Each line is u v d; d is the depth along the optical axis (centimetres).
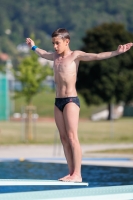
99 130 10469
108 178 3759
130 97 16812
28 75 7762
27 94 7869
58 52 2258
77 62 2269
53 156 5266
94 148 6209
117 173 4012
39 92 7912
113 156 5244
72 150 2250
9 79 19075
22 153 5600
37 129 10425
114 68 16312
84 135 8988
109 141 7569
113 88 16362
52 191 2111
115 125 12250
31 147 6384
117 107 19300
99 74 16362
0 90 15425
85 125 12225
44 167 4388
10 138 8025
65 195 2056
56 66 2266
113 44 16488
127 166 4403
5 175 3950
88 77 16425
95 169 4238
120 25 16875
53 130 10144
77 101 2256
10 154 5494
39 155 5381
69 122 2236
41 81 7881
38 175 3938
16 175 3947
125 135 9112
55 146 6297
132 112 19412
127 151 5575
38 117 17400
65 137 2291
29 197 2003
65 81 2241
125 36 16625
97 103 16462
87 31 16812
